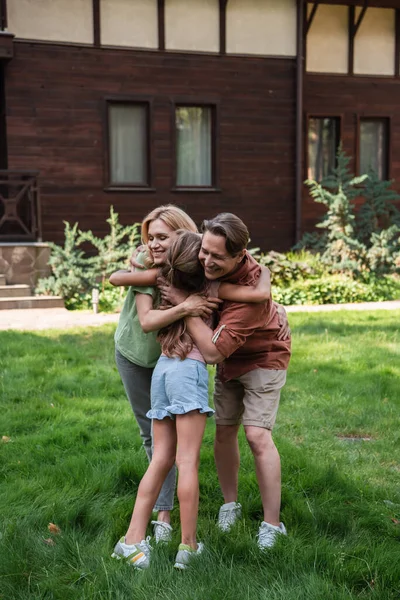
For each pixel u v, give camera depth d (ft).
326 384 19.12
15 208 38.70
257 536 10.12
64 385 19.10
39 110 41.57
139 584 8.80
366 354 22.95
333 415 16.61
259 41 45.39
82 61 42.09
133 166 44.42
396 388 18.69
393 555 9.66
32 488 11.98
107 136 43.01
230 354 9.79
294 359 22.18
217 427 10.82
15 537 10.02
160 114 44.01
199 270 9.53
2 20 40.29
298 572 9.18
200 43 44.29
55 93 41.73
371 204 43.73
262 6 45.19
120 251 39.04
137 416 11.04
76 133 42.37
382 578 9.02
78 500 11.43
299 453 13.64
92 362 22.21
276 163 46.62
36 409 17.02
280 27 45.73
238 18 44.83
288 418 16.31
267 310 9.89
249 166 46.11
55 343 25.31
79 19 41.78
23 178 41.52
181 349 9.68
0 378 19.85
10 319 32.09
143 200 44.19
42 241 41.88
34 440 14.60
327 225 44.19
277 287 38.68
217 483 12.37
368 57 48.91
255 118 45.88
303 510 10.98
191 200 45.21
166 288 9.77
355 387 18.80
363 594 8.84
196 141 45.62
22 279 37.96
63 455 13.89
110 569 9.21
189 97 44.42
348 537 10.39
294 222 47.37
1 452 13.91
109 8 42.29
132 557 9.37
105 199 43.32
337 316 31.42
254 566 9.41
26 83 41.16
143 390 10.85
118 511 11.06
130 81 43.16
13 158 41.37
